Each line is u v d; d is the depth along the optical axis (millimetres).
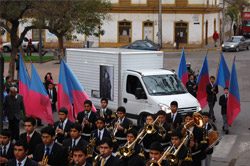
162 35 59344
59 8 29797
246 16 76000
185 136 11797
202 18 59000
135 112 19938
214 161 16406
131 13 59406
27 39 53562
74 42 58875
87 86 21859
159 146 10047
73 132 11609
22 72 15523
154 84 19938
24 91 15469
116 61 20344
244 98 28562
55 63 44031
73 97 15570
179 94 20047
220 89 31266
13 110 17984
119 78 20281
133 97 19969
